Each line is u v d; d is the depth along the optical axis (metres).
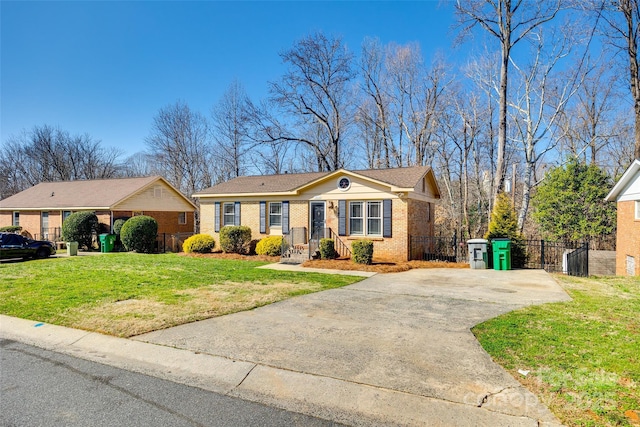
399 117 32.47
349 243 16.58
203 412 3.62
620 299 7.68
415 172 17.47
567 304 7.24
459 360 4.58
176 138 36.19
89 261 15.24
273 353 4.93
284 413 3.60
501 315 6.52
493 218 15.82
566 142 27.48
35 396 3.95
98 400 3.86
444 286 9.55
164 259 16.05
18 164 41.91
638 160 12.51
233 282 9.98
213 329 5.93
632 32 19.41
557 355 4.60
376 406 3.65
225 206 19.97
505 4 19.27
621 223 14.82
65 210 24.48
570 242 18.16
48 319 6.59
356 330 5.80
